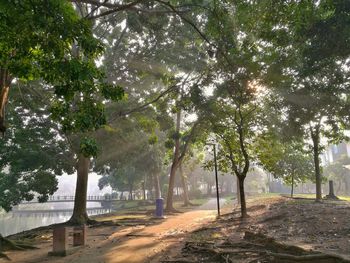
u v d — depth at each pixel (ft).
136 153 117.60
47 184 93.91
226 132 69.97
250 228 49.01
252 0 42.29
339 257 25.12
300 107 74.02
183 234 52.39
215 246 37.17
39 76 28.99
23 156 89.25
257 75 57.31
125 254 40.42
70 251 44.32
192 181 259.39
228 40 51.80
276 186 275.59
